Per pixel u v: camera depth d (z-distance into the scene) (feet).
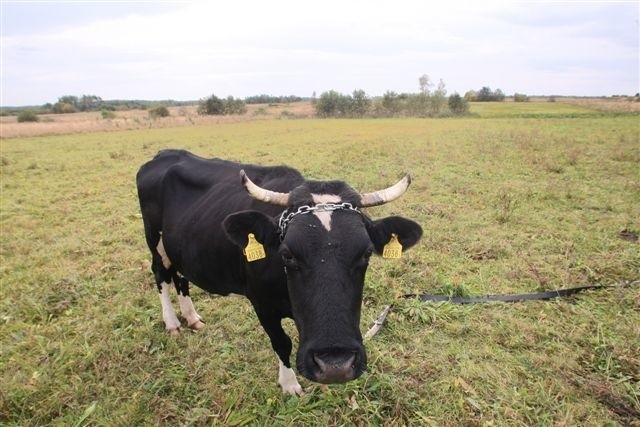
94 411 13.04
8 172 56.54
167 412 13.00
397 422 12.23
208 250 13.57
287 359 13.24
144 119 193.77
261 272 11.47
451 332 16.22
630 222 26.50
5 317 18.47
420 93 247.09
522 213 29.12
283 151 66.59
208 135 111.24
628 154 48.57
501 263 21.71
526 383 13.55
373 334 16.01
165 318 17.08
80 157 71.15
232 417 12.53
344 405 12.85
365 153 59.31
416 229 10.69
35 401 13.44
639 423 11.85
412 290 19.43
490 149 59.36
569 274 20.01
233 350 15.72
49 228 31.60
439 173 42.88
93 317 18.56
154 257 17.04
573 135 76.59
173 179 15.76
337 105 235.61
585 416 12.19
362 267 9.76
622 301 17.56
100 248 26.53
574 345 15.24
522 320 16.67
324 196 10.59
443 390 13.24
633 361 13.89
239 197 13.34
